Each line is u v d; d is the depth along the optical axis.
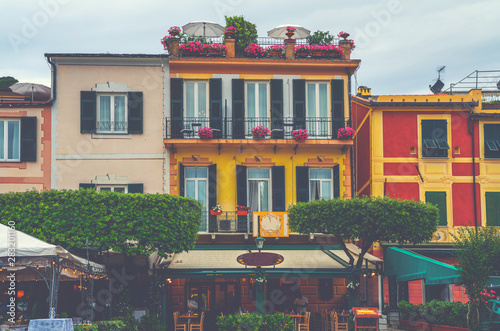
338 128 27.38
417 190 27.83
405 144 28.00
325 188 27.47
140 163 26.53
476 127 28.39
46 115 26.36
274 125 27.12
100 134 26.44
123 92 26.70
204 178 26.94
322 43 29.20
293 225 24.45
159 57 26.78
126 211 21.61
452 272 21.23
